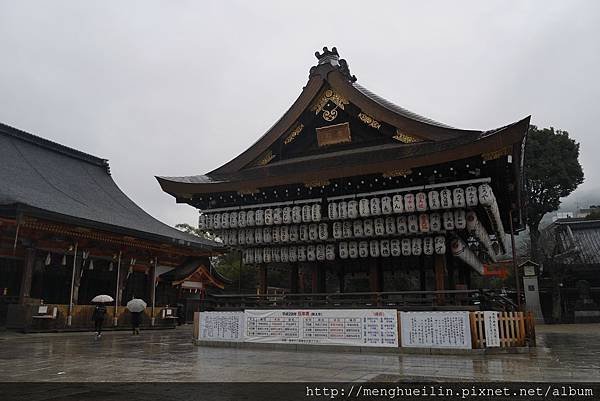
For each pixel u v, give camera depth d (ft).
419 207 55.62
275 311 58.34
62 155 141.69
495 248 94.58
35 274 99.86
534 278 169.27
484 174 57.36
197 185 68.49
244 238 67.62
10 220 87.61
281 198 68.64
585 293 169.48
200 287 147.74
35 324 87.51
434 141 59.62
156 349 57.77
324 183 61.62
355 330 53.42
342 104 66.23
